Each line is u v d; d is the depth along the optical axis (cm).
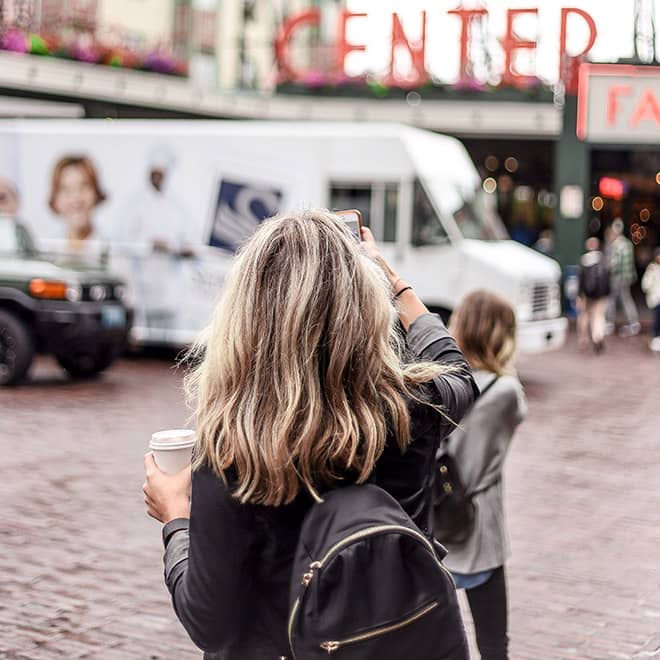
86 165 1509
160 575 562
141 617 499
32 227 1534
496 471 369
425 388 193
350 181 1398
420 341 221
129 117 2208
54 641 466
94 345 1212
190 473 196
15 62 1891
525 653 466
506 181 2916
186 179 1463
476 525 363
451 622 166
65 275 1192
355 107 2353
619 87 2216
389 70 2322
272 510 174
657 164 2933
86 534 634
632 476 842
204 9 2712
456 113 2331
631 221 3094
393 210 1385
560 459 903
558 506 740
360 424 177
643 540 657
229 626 178
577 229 2270
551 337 1412
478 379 373
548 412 1148
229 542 174
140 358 1559
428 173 1383
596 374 1485
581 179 2256
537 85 2298
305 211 194
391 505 172
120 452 873
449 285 1366
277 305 179
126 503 709
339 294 180
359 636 160
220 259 1447
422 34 2298
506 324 379
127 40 2164
